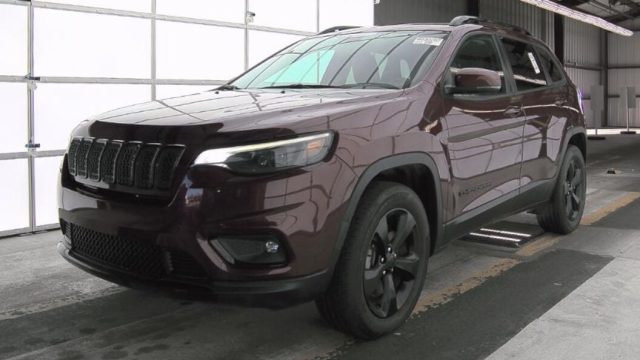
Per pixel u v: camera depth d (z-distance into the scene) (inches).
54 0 253.9
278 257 115.3
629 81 1318.9
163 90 299.4
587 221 262.5
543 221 230.5
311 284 118.1
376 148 129.4
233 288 112.7
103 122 137.4
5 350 135.9
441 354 131.9
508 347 134.8
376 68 164.1
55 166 260.1
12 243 235.3
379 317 135.3
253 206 112.3
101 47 272.2
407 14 708.7
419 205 143.0
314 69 176.1
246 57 337.4
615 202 310.0
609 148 685.9
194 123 121.3
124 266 125.8
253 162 114.0
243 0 332.8
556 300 164.2
